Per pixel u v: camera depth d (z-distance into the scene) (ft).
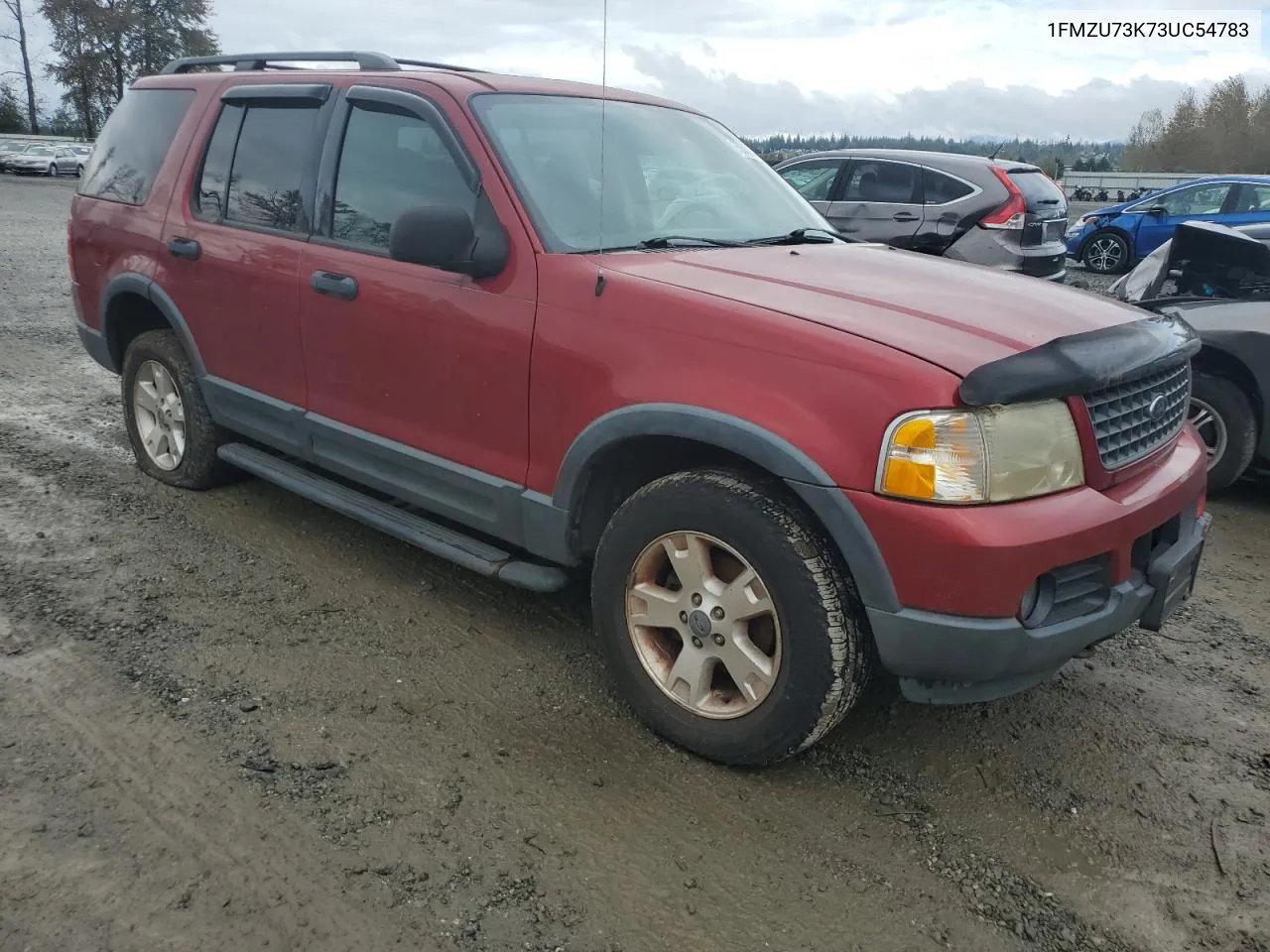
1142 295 18.95
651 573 9.64
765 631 8.93
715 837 8.41
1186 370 10.56
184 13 198.70
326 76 12.81
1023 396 7.80
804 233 12.48
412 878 7.72
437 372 10.91
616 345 9.36
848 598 8.46
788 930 7.45
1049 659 8.23
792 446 8.21
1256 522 17.12
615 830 8.42
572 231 10.50
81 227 16.34
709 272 9.84
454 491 11.08
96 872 7.56
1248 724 10.61
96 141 17.02
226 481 15.80
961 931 7.54
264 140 13.43
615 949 7.17
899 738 10.02
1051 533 7.84
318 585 12.70
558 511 10.03
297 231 12.61
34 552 13.12
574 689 10.60
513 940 7.18
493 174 10.55
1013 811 8.98
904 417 7.80
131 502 15.11
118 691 9.99
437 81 11.50
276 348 12.97
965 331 8.46
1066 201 31.40
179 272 14.32
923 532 7.76
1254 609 13.62
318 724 9.69
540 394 9.97
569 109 11.98
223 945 6.97
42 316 29.96
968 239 29.04
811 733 8.65
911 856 8.32
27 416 19.60
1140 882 8.16
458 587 12.88
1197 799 9.27
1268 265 17.58
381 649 11.23
